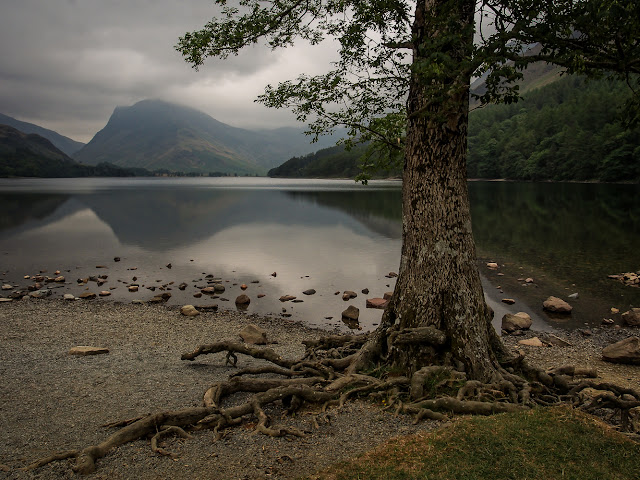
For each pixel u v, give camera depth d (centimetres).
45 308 1809
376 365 899
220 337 1464
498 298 1981
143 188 14338
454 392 763
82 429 729
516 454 562
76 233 4097
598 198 6938
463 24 768
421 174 845
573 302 1916
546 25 614
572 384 845
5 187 14188
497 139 17225
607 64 649
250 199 8900
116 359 1166
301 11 926
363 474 542
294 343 1417
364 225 4669
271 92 994
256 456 620
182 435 683
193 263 2820
